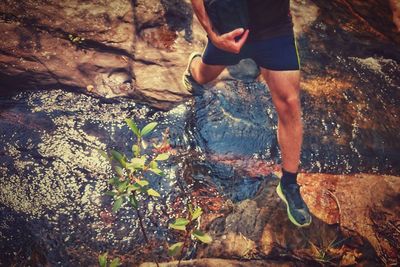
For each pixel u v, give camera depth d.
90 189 2.61
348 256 2.51
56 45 3.18
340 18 3.72
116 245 2.44
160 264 2.38
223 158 2.82
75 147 2.76
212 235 2.51
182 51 3.28
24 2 3.31
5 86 2.99
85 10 3.36
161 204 2.58
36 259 2.36
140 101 3.02
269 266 2.44
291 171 2.54
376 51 3.55
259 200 2.66
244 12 2.24
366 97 3.24
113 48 3.22
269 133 2.95
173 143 2.85
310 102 3.15
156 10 3.43
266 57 2.35
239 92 3.12
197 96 3.07
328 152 2.92
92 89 3.04
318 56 3.45
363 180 2.82
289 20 2.33
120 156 2.12
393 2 2.56
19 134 2.78
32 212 2.49
